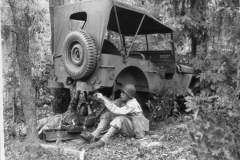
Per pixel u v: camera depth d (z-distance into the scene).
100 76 5.75
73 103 6.20
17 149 4.93
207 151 3.18
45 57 9.26
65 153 4.83
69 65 6.02
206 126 3.14
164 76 7.47
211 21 5.30
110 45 7.14
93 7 6.05
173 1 9.04
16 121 6.56
